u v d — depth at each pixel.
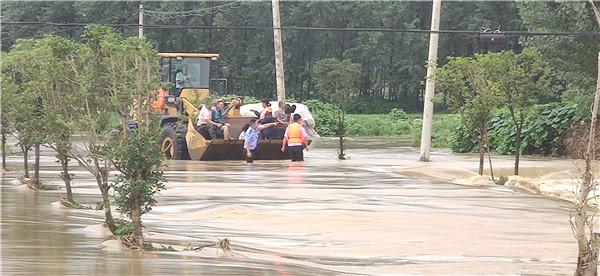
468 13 83.94
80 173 23.75
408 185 22.78
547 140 37.59
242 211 16.88
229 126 31.58
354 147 44.50
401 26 85.75
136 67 12.83
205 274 10.09
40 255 10.79
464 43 84.50
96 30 13.28
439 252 13.23
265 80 83.81
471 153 40.41
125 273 9.82
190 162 29.86
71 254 10.97
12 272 9.56
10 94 17.89
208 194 19.52
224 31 82.00
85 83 13.31
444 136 47.31
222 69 35.38
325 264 12.05
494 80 25.72
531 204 19.14
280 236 14.45
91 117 13.25
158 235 13.82
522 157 37.00
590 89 36.12
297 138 30.59
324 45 85.44
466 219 16.59
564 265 12.25
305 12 84.38
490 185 23.53
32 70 17.16
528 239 14.48
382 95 88.38
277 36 41.00
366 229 15.26
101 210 15.47
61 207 16.02
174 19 78.62
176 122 31.55
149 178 12.34
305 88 85.00
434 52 32.28
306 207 17.72
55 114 15.02
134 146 12.16
